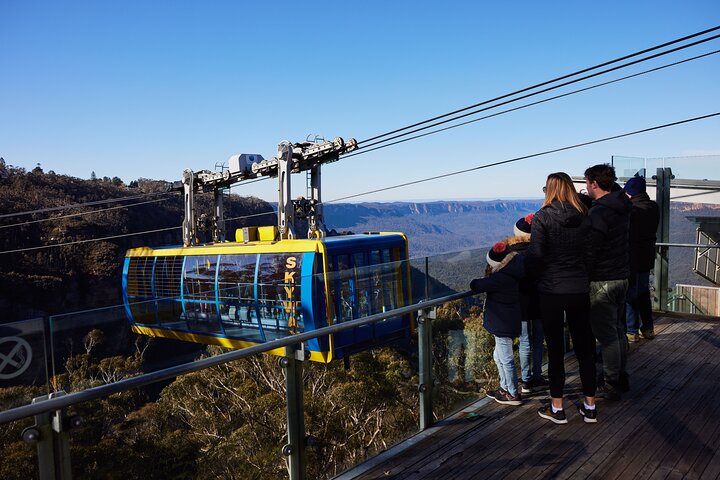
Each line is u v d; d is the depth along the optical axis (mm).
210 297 10047
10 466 1779
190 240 19266
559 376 3434
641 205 5016
